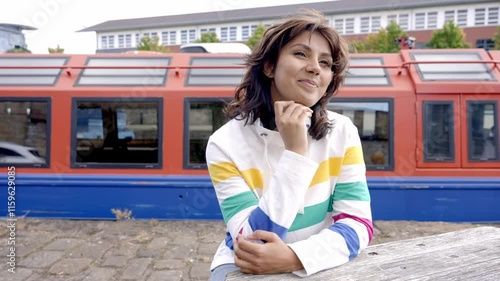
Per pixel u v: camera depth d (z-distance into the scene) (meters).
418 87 6.97
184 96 7.11
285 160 1.66
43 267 5.20
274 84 1.83
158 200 7.15
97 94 7.12
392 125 7.00
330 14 29.55
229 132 1.83
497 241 2.06
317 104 1.86
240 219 1.70
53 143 7.14
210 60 7.64
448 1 29.50
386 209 7.03
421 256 1.85
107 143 7.20
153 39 27.48
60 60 7.66
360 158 1.88
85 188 7.16
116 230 6.63
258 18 28.83
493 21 29.55
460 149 6.98
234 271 1.67
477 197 6.97
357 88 7.05
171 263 5.38
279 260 1.60
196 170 7.12
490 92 6.94
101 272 5.09
